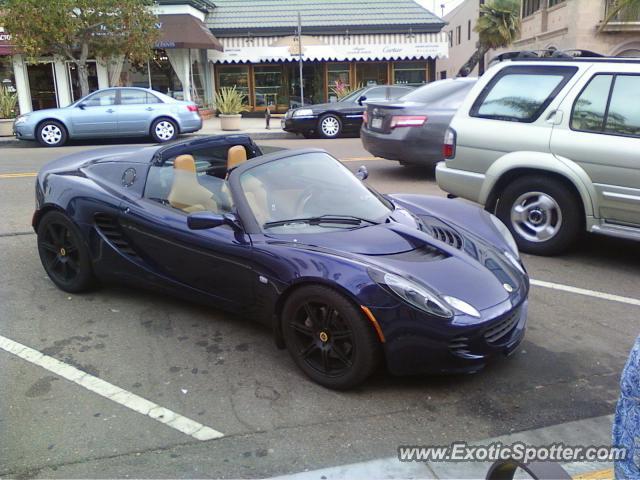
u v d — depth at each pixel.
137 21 17.09
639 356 1.53
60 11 15.45
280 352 3.88
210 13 24.86
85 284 4.74
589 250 6.11
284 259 3.52
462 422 3.12
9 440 2.96
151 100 15.56
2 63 20.66
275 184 4.07
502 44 27.62
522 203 5.93
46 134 15.01
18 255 5.84
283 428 3.07
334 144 14.55
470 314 3.21
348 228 3.79
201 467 2.77
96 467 2.76
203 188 4.20
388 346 3.21
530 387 3.46
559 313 4.53
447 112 9.12
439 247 3.67
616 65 5.38
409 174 10.16
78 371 3.64
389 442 2.95
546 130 5.66
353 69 24.59
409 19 24.14
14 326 4.25
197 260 4.02
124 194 4.51
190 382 3.52
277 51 23.80
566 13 25.14
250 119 23.80
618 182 5.27
